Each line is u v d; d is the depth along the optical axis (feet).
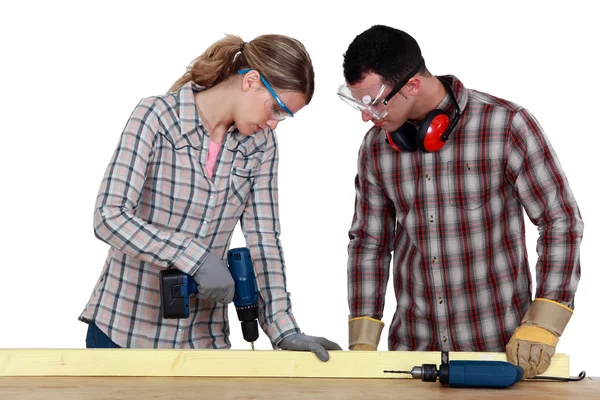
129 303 7.41
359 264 8.04
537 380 6.46
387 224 8.11
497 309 7.64
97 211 6.82
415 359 6.48
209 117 7.34
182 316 6.89
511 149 7.36
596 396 5.63
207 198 7.34
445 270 7.73
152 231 6.82
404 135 7.55
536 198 7.27
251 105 7.11
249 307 7.15
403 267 8.00
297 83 7.02
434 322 7.86
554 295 6.85
